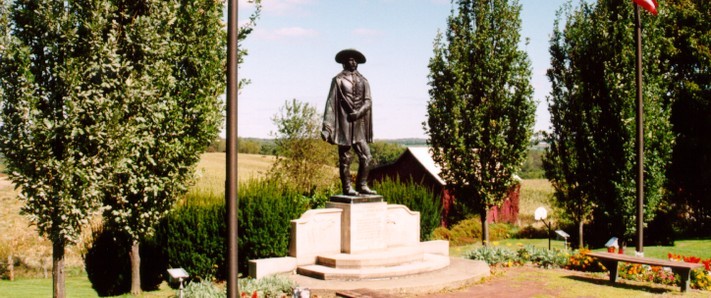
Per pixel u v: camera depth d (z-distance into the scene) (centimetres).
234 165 924
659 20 2216
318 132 3375
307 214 1694
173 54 1684
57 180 1229
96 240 1973
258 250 1998
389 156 8612
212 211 1995
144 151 1631
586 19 2556
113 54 1331
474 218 3428
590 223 3250
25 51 1205
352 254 1703
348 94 1786
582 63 2452
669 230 3075
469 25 2395
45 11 1257
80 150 1286
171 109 1647
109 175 1322
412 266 1652
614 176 2247
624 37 2231
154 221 1717
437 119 2377
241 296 1334
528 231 3550
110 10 1418
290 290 1441
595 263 1750
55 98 1263
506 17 2320
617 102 2216
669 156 2214
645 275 1585
